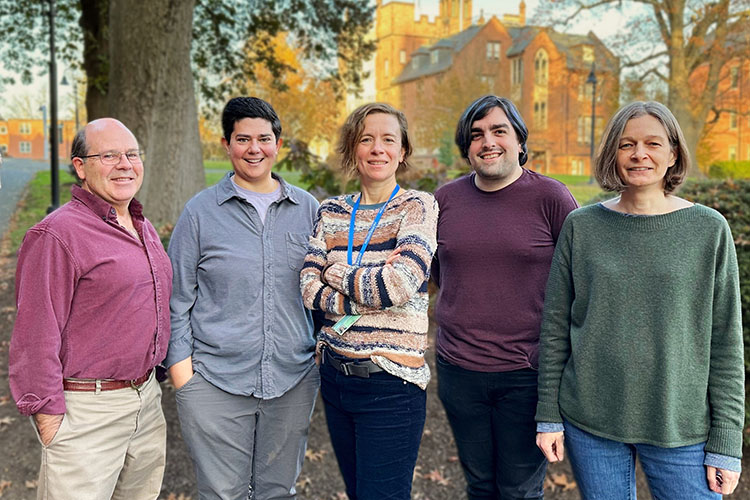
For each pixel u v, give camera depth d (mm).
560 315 2172
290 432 2586
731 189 3914
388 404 2238
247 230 2488
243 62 14695
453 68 51125
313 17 13906
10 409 4484
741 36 25219
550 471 3531
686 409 1906
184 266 2484
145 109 8516
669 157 1954
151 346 2307
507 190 2461
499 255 2408
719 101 28438
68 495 2125
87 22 13109
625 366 1945
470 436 2574
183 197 8805
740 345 1895
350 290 2160
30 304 2059
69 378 2148
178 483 3461
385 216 2311
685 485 1923
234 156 2484
